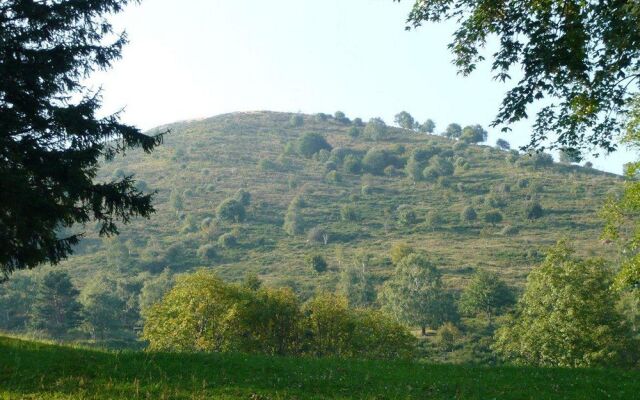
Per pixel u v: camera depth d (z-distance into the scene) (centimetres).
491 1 1625
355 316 5678
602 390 1489
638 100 2077
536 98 1648
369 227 17450
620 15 1430
